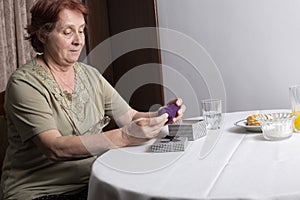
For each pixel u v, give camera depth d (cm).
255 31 342
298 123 171
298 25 331
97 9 357
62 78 189
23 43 298
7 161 188
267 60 342
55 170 182
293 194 112
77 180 184
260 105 348
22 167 184
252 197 112
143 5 346
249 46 345
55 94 181
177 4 359
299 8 329
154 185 127
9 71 294
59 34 180
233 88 353
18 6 294
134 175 137
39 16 182
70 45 182
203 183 125
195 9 355
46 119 173
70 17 181
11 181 184
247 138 169
